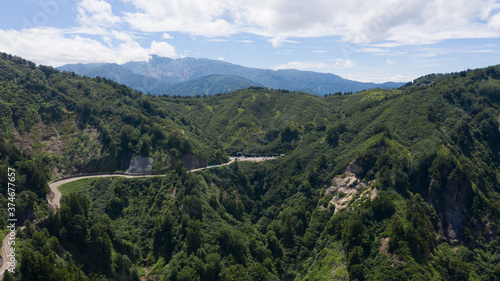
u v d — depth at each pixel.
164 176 166.50
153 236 134.88
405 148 157.50
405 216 119.88
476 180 141.75
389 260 106.94
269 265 130.12
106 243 114.88
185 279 109.31
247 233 147.50
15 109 169.88
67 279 84.62
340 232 132.50
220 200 165.88
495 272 112.44
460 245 121.25
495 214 130.12
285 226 152.25
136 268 120.81
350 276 109.69
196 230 126.75
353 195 149.62
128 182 158.88
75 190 148.88
